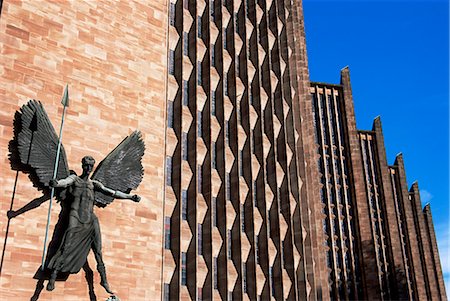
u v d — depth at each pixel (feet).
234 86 122.01
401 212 246.06
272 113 127.65
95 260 80.59
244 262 108.17
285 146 126.21
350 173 219.41
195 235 100.99
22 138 76.89
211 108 115.75
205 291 99.14
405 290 209.56
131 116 94.63
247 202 114.01
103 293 79.92
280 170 124.57
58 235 77.10
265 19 138.92
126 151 88.33
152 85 100.42
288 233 118.11
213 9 129.39
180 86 111.65
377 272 199.00
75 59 90.22
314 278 117.70
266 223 113.70
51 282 72.18
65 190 78.33
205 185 107.86
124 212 87.04
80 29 92.99
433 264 262.67
